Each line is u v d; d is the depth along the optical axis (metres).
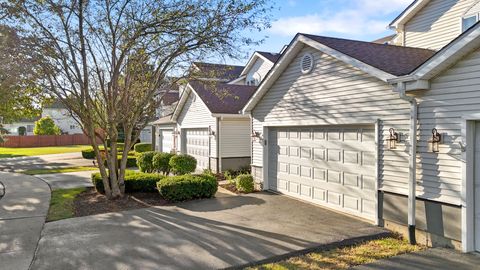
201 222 7.41
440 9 9.65
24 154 27.47
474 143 5.53
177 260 5.34
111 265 5.18
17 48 8.19
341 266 5.20
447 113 5.70
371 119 7.11
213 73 10.99
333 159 8.41
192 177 10.24
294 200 9.48
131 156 21.66
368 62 6.92
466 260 5.30
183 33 9.07
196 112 16.92
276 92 10.23
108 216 7.99
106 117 9.76
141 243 6.10
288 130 10.07
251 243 6.05
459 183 5.56
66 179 13.80
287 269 5.09
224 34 9.18
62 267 5.13
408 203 6.28
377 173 7.04
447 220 5.74
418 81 5.89
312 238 6.30
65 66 8.77
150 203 9.31
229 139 15.17
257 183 11.21
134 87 10.05
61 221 7.60
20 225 7.30
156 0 8.70
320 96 8.52
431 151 5.93
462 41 5.22
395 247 6.01
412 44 10.42
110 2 8.67
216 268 5.05
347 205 8.02
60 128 46.97
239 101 15.90
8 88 8.72
